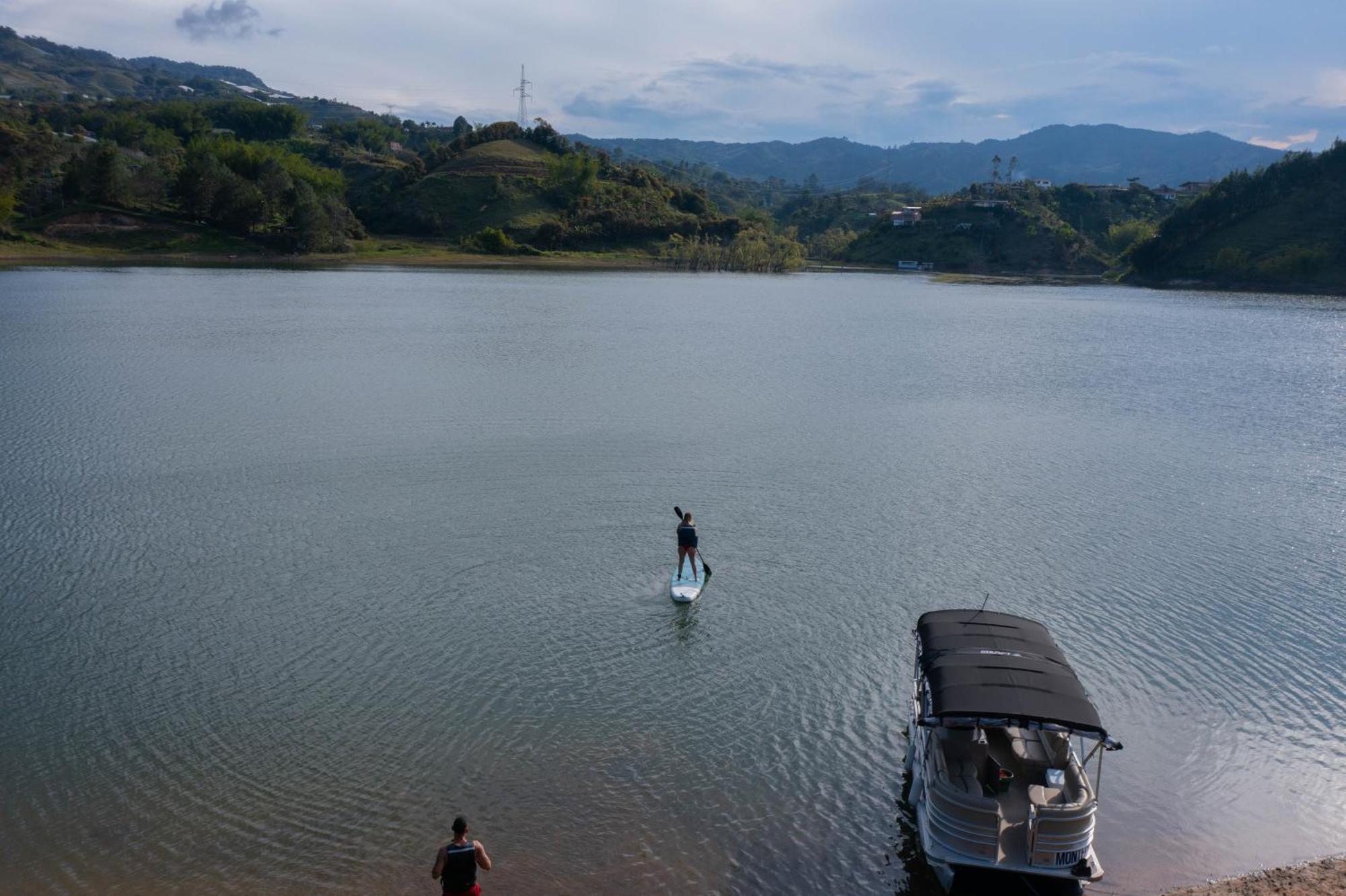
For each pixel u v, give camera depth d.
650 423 52.38
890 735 21.48
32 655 24.59
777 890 16.64
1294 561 33.16
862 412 57.91
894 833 18.22
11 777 19.41
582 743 20.83
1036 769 17.86
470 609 27.56
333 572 30.14
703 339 92.88
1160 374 76.38
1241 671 24.83
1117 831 18.47
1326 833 18.52
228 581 29.38
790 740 21.17
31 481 39.16
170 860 16.98
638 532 34.31
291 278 151.25
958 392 65.94
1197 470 45.56
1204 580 31.17
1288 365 82.88
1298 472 45.47
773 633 26.44
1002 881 16.72
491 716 21.83
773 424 53.34
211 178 193.62
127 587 28.84
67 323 88.19
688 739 21.09
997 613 21.22
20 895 16.06
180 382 60.91
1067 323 120.62
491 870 16.83
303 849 17.31
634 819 18.38
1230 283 197.12
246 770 19.67
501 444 46.59
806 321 115.88
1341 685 24.23
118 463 41.91
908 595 29.38
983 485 42.09
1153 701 23.25
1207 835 18.39
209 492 38.09
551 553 32.06
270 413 52.47
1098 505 39.50
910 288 195.62
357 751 20.39
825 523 36.09
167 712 21.91
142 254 177.62
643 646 25.47
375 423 50.50
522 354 77.25
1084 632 27.00
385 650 25.05
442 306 116.62
